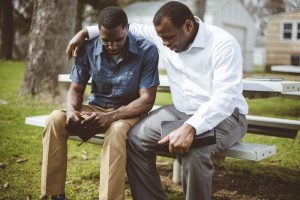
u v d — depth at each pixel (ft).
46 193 9.82
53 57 26.21
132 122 9.90
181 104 10.32
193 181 8.83
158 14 9.68
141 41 10.52
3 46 74.18
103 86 10.83
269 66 71.67
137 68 10.44
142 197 9.59
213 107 9.18
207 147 8.93
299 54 69.10
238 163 15.26
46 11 26.12
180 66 10.23
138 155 9.45
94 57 10.63
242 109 10.37
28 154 14.94
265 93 11.72
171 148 8.77
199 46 9.84
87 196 11.39
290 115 26.40
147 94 10.33
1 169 13.16
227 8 73.31
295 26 69.15
